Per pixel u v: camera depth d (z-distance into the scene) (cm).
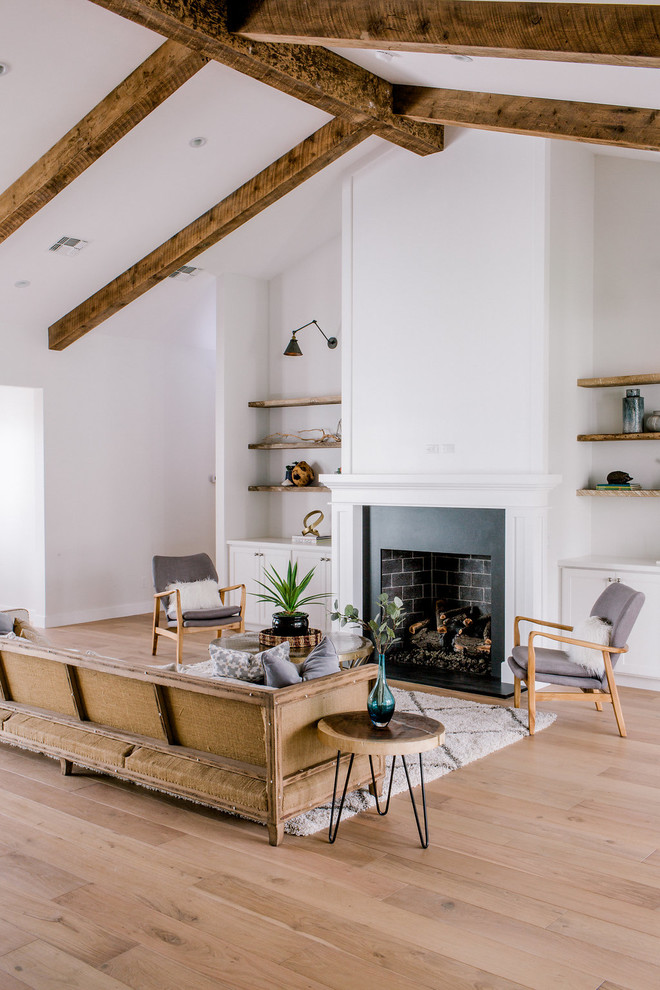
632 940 264
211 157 597
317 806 352
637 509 618
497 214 572
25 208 571
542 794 386
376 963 251
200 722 359
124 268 722
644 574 560
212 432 984
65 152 531
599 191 632
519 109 484
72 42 461
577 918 277
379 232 640
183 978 243
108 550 866
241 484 834
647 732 480
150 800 383
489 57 387
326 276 804
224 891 295
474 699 552
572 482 611
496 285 574
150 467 909
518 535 558
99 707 406
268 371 859
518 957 254
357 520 658
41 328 795
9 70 471
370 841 336
